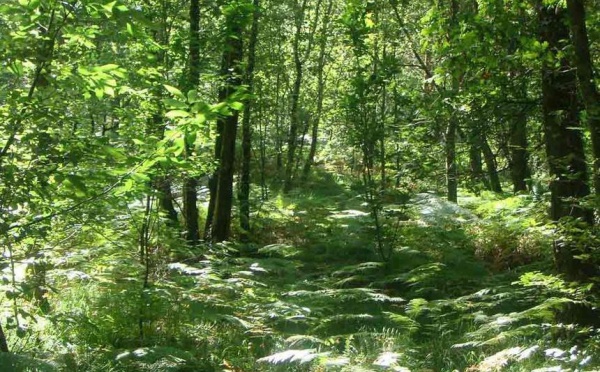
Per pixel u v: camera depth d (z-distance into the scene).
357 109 11.52
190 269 7.80
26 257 5.35
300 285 9.57
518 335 6.82
